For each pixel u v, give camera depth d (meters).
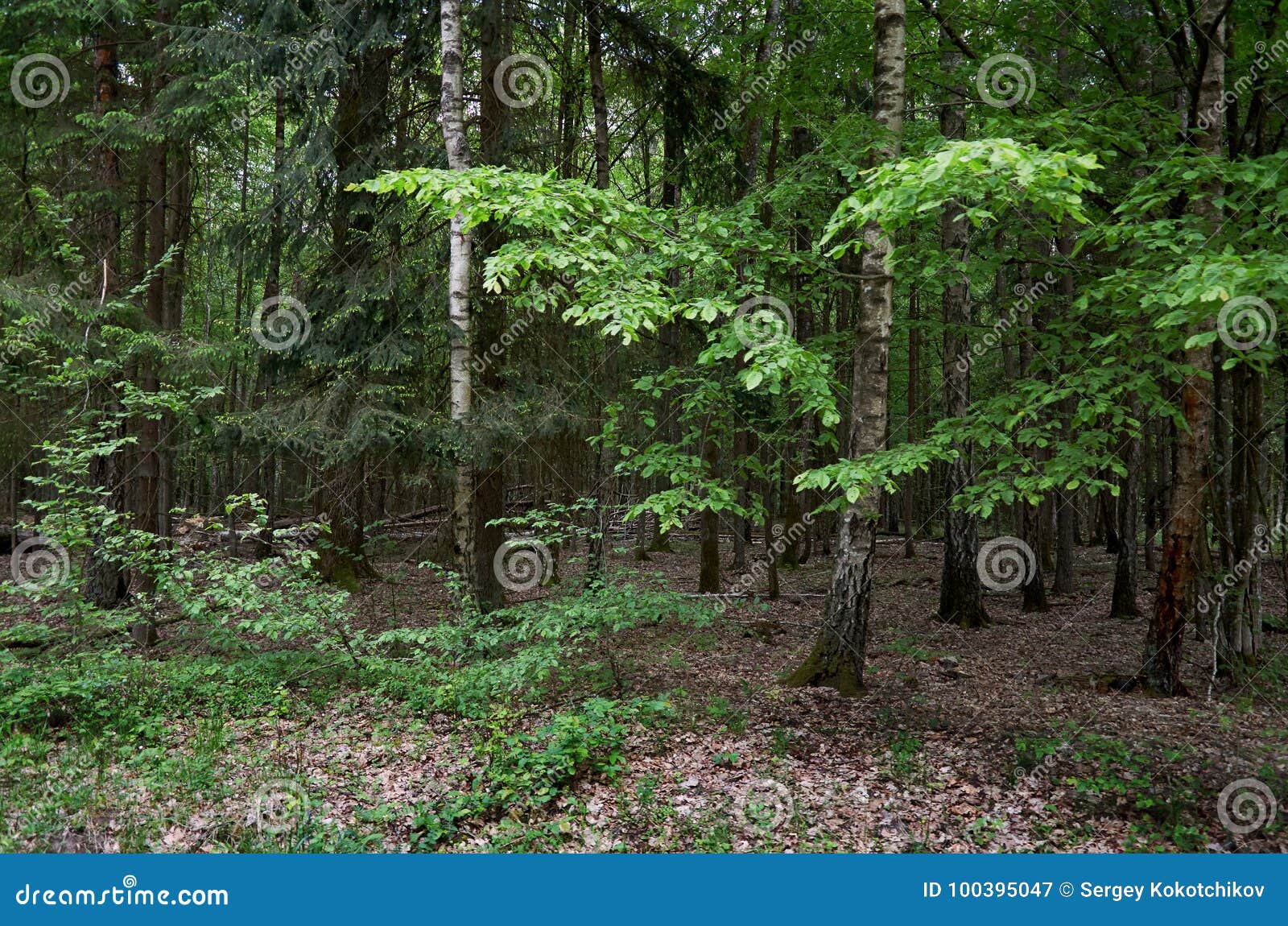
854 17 9.57
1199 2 7.82
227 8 10.83
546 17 12.45
